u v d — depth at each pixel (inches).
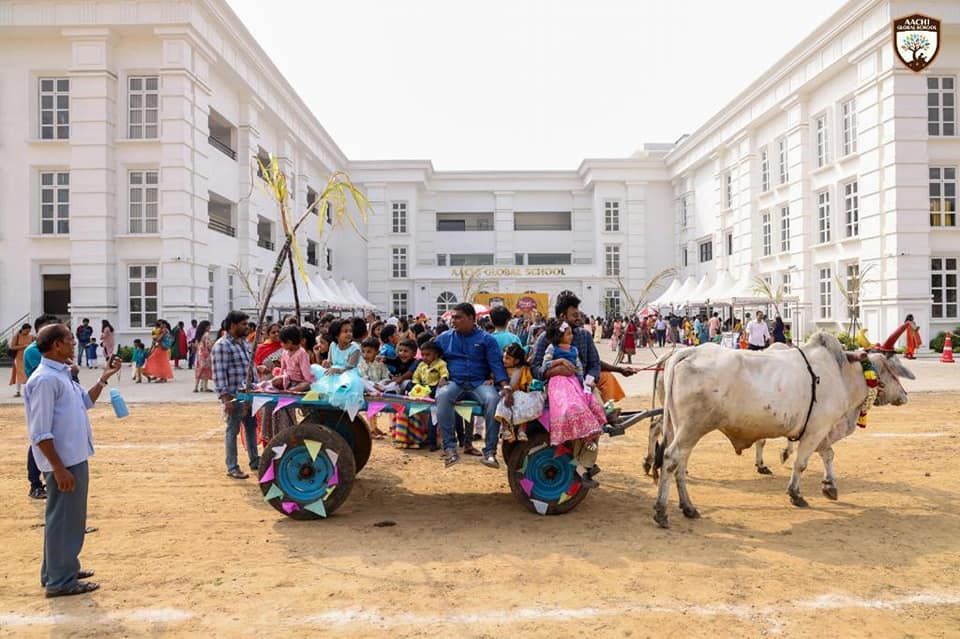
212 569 200.1
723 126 1546.5
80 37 951.0
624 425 263.9
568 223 2117.4
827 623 163.0
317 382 267.4
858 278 1015.0
